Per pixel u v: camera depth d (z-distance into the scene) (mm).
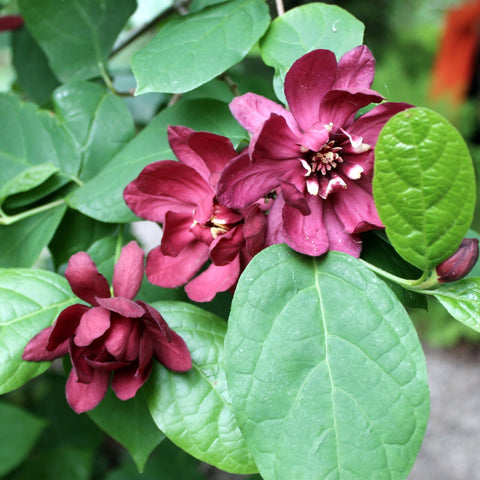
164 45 604
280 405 542
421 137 524
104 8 718
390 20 1916
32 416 959
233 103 562
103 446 1636
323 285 557
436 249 542
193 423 581
